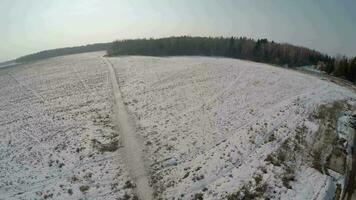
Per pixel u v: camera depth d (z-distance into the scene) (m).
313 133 25.52
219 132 25.28
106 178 19.20
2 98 39.62
